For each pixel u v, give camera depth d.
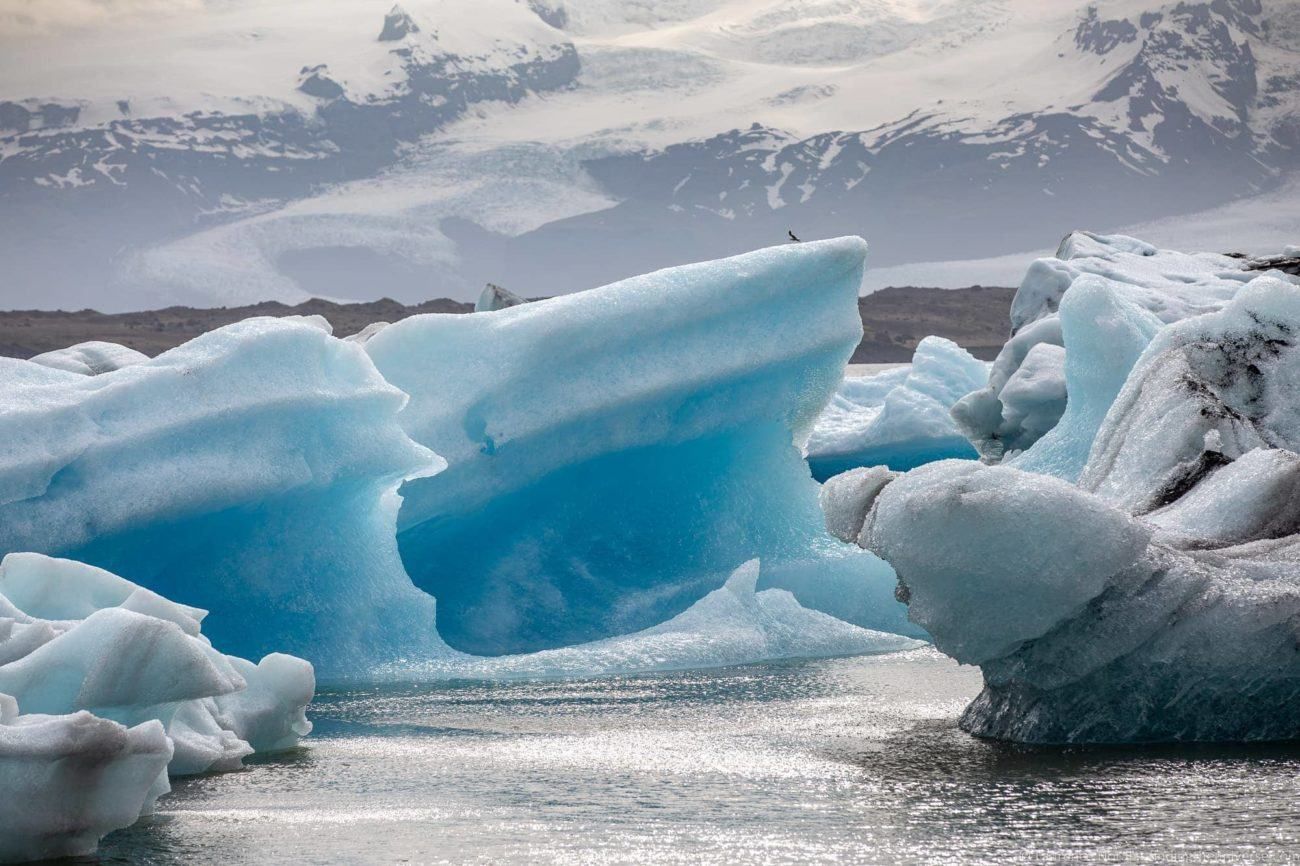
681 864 18.77
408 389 48.50
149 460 38.81
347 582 42.38
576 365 49.09
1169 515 29.66
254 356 40.72
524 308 49.91
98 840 19.69
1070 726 26.50
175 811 22.53
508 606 48.00
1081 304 53.81
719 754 27.00
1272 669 25.64
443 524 49.09
